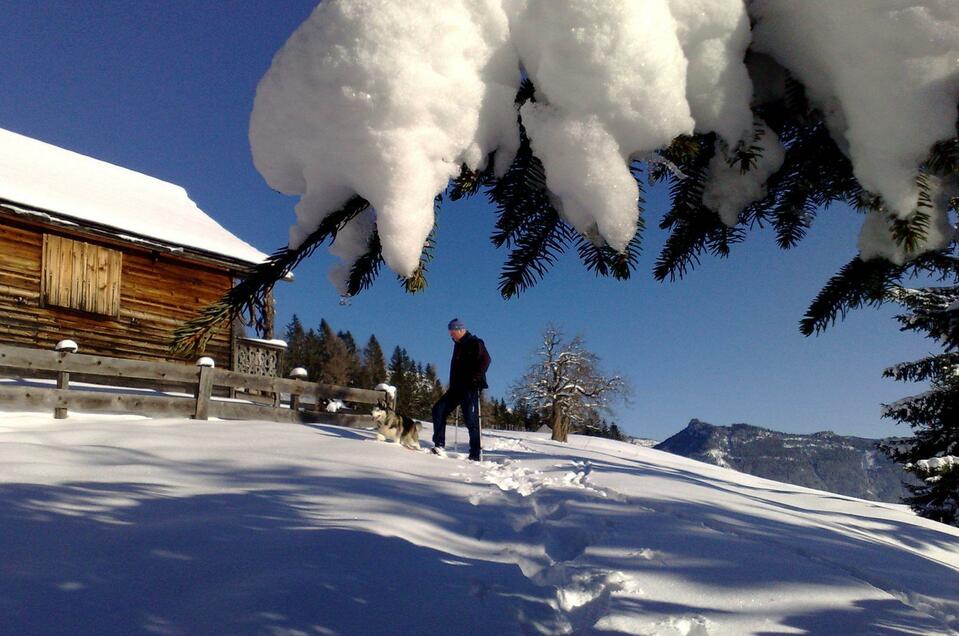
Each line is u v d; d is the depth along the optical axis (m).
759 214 1.52
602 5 0.89
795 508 6.11
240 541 2.85
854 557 3.77
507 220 1.46
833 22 0.96
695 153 1.05
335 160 0.99
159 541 2.79
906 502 11.53
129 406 7.82
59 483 3.69
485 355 6.99
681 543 3.46
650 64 0.91
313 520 3.27
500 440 10.98
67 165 13.73
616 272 1.36
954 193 1.02
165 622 2.08
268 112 1.00
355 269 1.34
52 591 2.23
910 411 10.30
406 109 0.93
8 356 6.91
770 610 2.65
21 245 10.19
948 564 4.71
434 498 4.17
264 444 5.93
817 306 1.56
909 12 0.88
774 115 1.20
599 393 30.61
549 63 0.93
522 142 1.20
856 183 1.35
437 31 0.93
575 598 2.78
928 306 3.02
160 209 13.84
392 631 2.17
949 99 0.91
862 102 0.97
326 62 0.93
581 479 5.69
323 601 2.30
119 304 11.26
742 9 0.99
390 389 10.68
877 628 2.53
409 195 0.95
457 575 2.74
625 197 0.96
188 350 1.24
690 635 2.45
